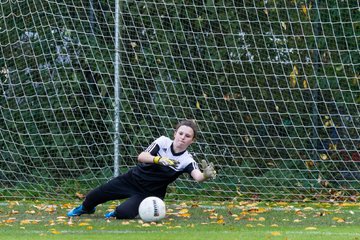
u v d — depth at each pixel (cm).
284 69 2520
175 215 2075
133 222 1898
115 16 2473
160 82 2531
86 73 2552
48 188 2550
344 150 2542
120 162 2541
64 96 2541
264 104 2541
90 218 1994
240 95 2536
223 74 2534
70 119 2547
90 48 2506
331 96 2538
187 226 1841
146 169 1955
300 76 2516
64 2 2489
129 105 2527
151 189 1962
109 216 1986
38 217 2034
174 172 1938
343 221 1988
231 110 2542
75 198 2525
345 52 2525
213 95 2522
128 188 1972
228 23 2511
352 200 2502
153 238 1591
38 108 2550
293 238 1619
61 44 2522
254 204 2391
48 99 2530
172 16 2522
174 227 1812
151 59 2520
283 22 2492
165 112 2534
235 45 2511
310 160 2536
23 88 2536
